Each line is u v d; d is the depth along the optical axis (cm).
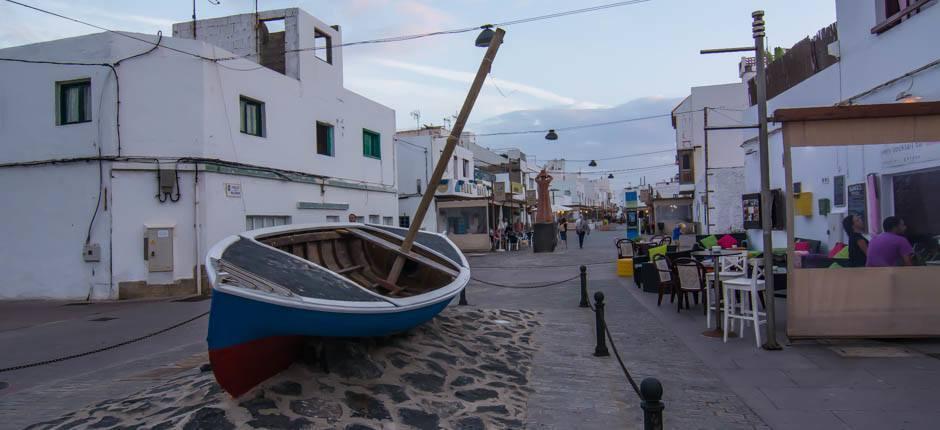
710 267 1015
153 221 1501
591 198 9438
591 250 2967
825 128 737
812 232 1227
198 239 1515
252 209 1692
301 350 575
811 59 1307
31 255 1541
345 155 2258
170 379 666
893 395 548
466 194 3253
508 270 2061
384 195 2578
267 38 2094
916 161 850
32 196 1543
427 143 3122
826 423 494
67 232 1508
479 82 761
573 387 638
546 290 1455
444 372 643
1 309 1370
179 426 467
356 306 527
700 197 3108
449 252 969
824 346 740
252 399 507
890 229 764
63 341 965
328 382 554
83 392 647
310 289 546
